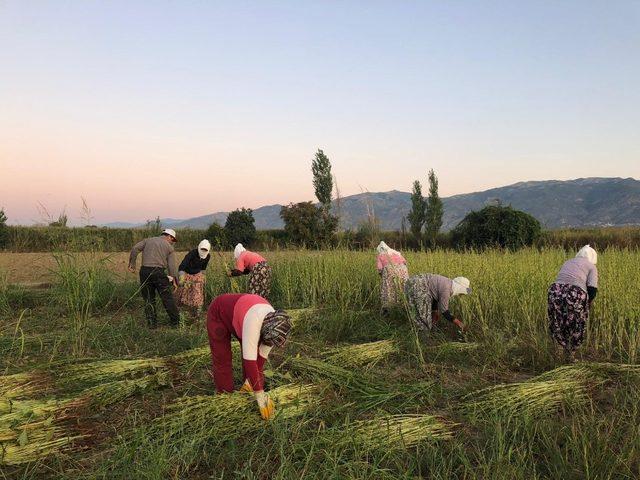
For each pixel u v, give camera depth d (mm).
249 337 4246
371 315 8867
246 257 9469
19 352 6375
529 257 11328
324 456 3574
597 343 6984
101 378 5246
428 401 4895
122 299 10109
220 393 4730
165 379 5254
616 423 4234
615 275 8656
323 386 4926
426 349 6680
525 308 7965
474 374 5871
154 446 3689
